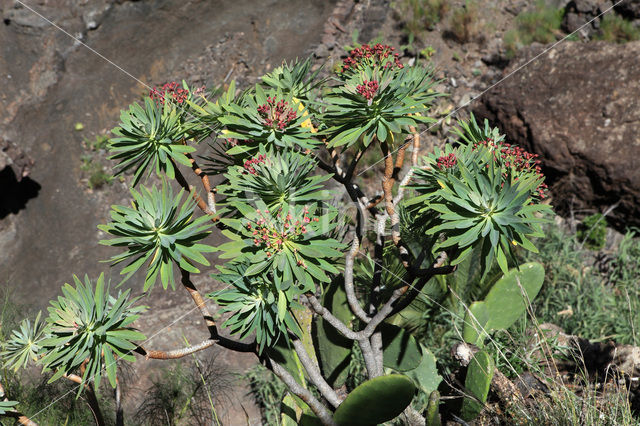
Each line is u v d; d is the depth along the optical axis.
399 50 8.46
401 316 3.99
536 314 4.93
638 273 5.68
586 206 6.46
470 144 2.68
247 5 10.03
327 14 9.49
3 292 7.07
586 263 6.06
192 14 10.13
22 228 8.83
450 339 4.48
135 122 2.46
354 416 2.52
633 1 7.39
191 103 2.54
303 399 2.60
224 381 4.91
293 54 9.36
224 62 9.80
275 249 2.25
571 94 6.52
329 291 3.27
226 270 2.40
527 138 6.68
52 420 3.93
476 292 4.30
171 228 2.26
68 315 2.29
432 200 2.41
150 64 10.16
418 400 3.73
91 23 10.23
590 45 6.72
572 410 2.85
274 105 2.50
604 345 3.69
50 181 9.17
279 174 2.30
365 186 6.76
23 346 2.75
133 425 4.34
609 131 6.20
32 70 9.98
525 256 5.22
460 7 8.63
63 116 9.67
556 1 8.34
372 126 2.47
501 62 7.91
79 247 8.56
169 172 2.44
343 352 3.24
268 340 2.42
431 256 3.72
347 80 2.62
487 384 2.80
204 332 6.32
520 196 2.14
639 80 6.28
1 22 10.20
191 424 4.21
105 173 9.14
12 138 9.43
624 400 2.95
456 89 7.75
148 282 2.27
